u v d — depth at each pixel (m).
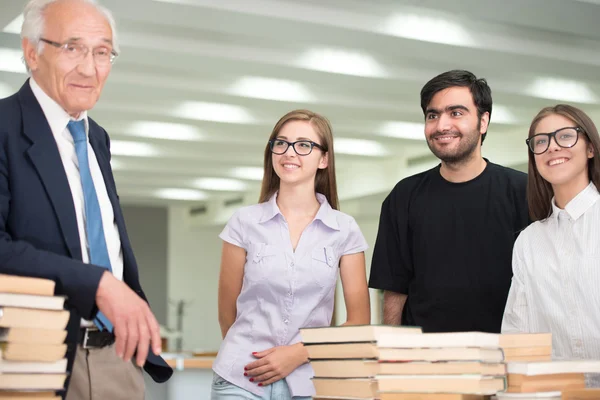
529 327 2.60
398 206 3.28
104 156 2.16
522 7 5.79
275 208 2.78
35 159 1.90
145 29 6.50
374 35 6.25
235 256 2.82
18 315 1.56
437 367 1.83
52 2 1.96
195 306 18.44
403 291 3.28
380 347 1.86
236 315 2.87
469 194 3.12
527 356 1.94
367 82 7.68
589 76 7.64
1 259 1.68
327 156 2.84
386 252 3.30
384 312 3.32
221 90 7.96
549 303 2.54
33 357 1.58
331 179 2.87
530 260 2.62
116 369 2.01
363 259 2.88
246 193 15.00
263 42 6.88
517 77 7.99
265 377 2.62
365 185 12.44
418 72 7.53
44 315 1.59
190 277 18.50
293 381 2.65
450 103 3.04
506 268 3.03
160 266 18.31
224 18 5.80
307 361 2.66
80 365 1.96
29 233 1.88
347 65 7.23
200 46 6.67
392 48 6.57
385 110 8.88
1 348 1.56
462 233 3.10
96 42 1.96
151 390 8.03
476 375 1.79
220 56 6.73
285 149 2.75
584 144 2.51
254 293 2.72
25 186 1.88
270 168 2.88
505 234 3.05
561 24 6.16
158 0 5.41
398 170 11.73
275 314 2.70
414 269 3.22
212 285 18.66
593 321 2.47
